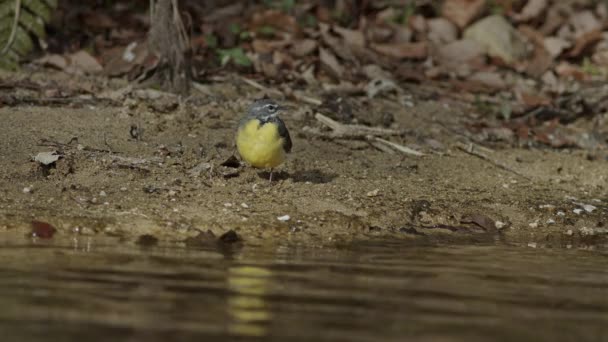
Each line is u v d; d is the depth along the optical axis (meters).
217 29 18.41
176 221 11.14
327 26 18.78
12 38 16.06
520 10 22.17
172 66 16.06
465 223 12.51
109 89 15.75
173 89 16.03
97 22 18.38
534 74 19.77
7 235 10.40
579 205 13.53
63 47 17.45
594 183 14.80
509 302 8.51
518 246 11.60
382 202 12.62
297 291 8.52
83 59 16.61
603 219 13.11
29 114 14.12
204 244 10.52
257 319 7.52
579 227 12.80
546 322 7.82
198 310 7.71
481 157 15.34
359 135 15.10
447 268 9.95
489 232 12.38
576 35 21.86
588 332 7.53
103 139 13.55
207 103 15.73
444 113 17.12
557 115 17.89
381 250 10.80
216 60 17.59
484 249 11.27
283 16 18.84
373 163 14.37
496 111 17.47
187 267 9.28
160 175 12.56
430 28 20.41
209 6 19.81
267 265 9.59
